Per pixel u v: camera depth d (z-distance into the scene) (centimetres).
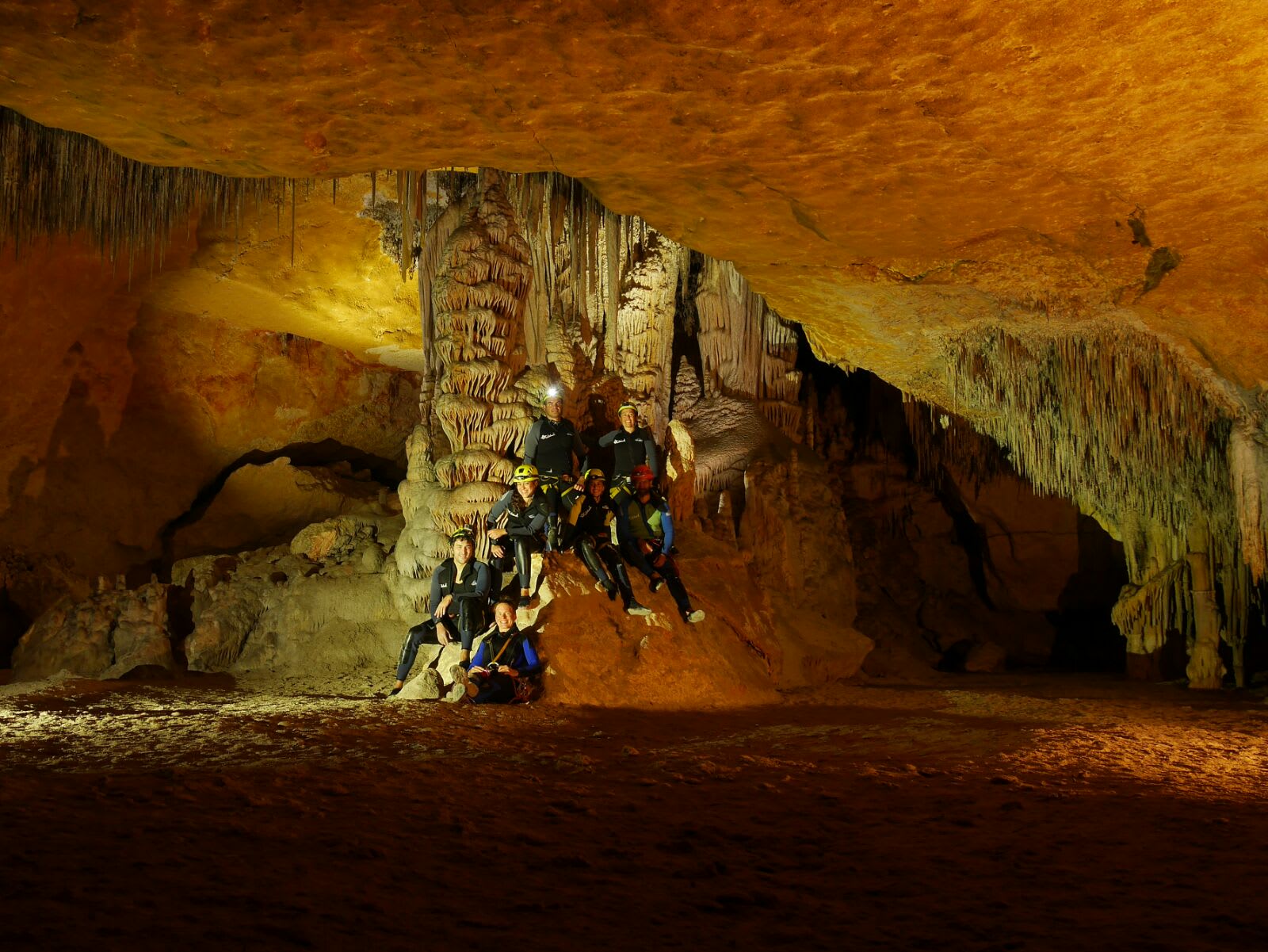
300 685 1010
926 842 413
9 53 512
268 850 372
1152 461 1162
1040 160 644
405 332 1423
